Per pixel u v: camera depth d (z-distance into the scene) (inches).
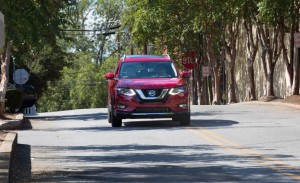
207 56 3388.3
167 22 3230.8
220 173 744.3
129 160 876.0
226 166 799.1
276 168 770.8
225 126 1373.0
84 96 6683.1
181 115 1408.7
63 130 1417.3
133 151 977.5
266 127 1320.1
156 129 1334.9
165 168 794.2
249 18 2527.1
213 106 2322.8
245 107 2187.5
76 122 1712.6
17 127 1513.3
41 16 1103.0
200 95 3641.7
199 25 3038.9
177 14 3127.5
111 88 1453.0
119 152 968.3
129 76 1464.1
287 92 2915.8
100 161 868.6
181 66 3585.1
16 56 2005.4
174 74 1469.0
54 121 1813.5
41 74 3582.7
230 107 2207.2
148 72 1471.5
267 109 2016.5
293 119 1556.3
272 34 2923.2
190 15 3038.9
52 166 824.3
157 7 3102.9
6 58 1951.3
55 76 3700.8
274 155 892.0
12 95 2015.3
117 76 1471.5
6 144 870.4
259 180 690.2
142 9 3189.0
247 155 897.5
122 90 1414.9
